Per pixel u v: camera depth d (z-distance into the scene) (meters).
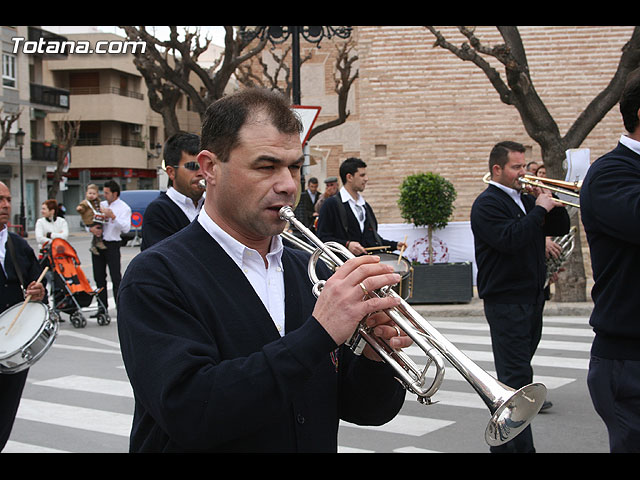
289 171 2.17
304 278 2.38
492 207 5.40
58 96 51.22
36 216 52.34
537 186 5.49
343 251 2.23
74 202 59.66
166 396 1.93
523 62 11.58
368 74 15.47
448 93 15.30
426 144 15.42
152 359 1.98
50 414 6.52
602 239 3.31
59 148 49.38
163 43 15.10
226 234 2.20
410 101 15.41
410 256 13.08
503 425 2.05
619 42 14.69
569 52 14.84
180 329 2.03
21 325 4.89
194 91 15.28
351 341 2.24
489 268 5.39
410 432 5.89
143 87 62.41
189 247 2.18
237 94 2.18
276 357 1.93
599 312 3.32
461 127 15.30
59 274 11.07
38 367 8.41
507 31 11.57
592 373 3.38
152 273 2.09
